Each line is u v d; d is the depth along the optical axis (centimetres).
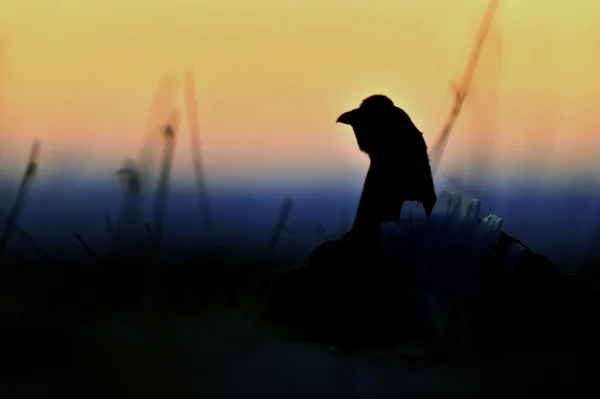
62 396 779
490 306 1143
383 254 1205
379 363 995
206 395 786
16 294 980
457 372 953
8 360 862
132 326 941
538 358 1013
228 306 1046
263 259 1145
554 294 1207
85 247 1039
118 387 791
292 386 838
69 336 906
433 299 1152
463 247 1175
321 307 1219
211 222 1131
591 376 927
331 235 1360
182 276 1063
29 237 1035
